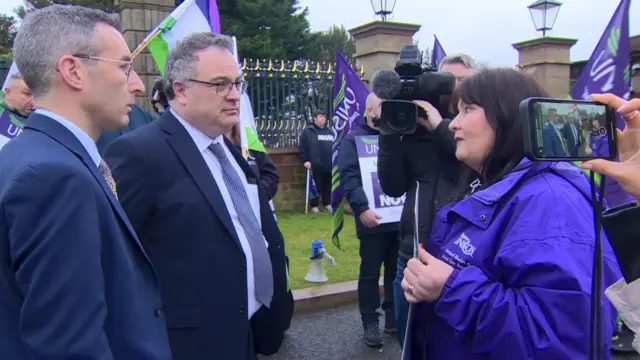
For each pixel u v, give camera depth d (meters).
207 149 2.13
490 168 1.64
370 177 3.91
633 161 1.12
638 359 3.75
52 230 1.22
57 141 1.37
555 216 1.36
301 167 10.05
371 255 3.98
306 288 5.15
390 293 4.19
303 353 3.99
